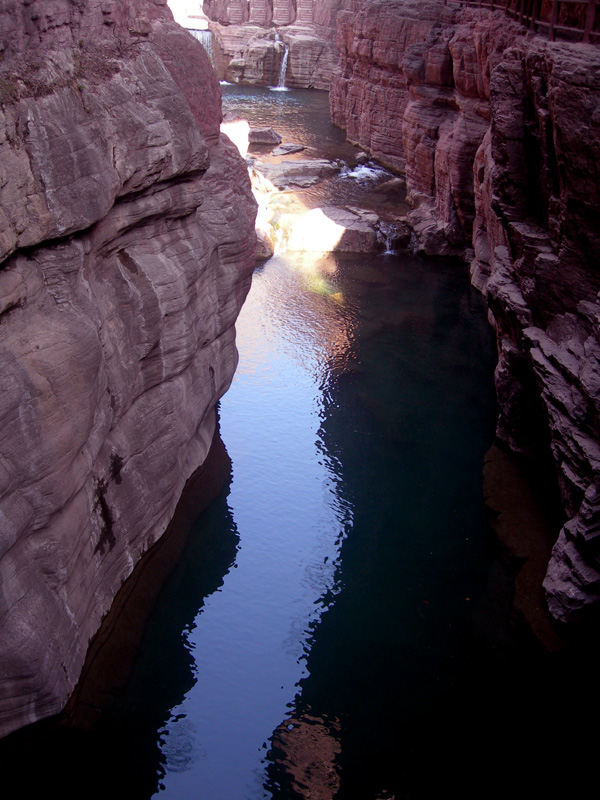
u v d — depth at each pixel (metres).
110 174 10.61
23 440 8.78
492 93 16.11
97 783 9.83
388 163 39.28
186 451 15.69
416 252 30.66
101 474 11.37
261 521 15.55
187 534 14.79
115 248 11.80
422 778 10.45
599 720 11.38
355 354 22.77
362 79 41.16
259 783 10.24
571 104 12.68
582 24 16.70
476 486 16.97
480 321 25.16
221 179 17.05
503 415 17.86
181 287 12.97
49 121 9.39
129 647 11.94
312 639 12.80
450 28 32.00
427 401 20.42
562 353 13.94
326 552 14.88
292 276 28.03
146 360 12.68
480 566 14.56
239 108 49.72
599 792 10.29
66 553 9.80
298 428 18.88
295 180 36.12
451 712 11.49
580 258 13.82
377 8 37.59
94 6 11.62
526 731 11.19
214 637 12.66
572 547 12.55
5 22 9.05
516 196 16.08
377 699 11.75
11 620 8.87
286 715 11.30
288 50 56.59
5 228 8.38
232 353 17.91
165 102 12.70
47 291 9.75
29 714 9.47
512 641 12.72
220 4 57.66
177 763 10.37
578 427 12.68
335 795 10.17
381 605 13.63
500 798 10.20
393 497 16.55
